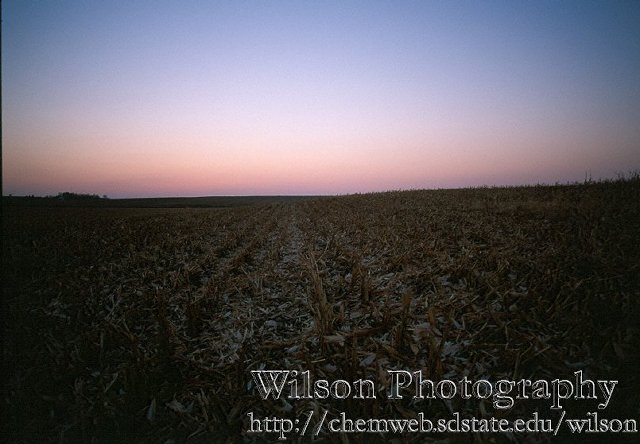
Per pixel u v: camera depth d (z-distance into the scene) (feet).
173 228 54.80
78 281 24.64
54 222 62.49
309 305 18.61
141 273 27.61
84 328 16.72
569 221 27.71
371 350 13.19
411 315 15.30
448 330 13.70
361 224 43.09
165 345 13.76
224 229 55.57
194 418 10.46
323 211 73.61
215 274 27.35
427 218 40.16
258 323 17.76
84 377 12.70
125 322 16.81
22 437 9.86
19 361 12.96
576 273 17.08
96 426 10.04
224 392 11.57
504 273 18.85
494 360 11.95
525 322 14.03
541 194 48.44
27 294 21.27
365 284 18.67
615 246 19.25
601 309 13.37
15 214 90.58
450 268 20.63
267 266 28.58
